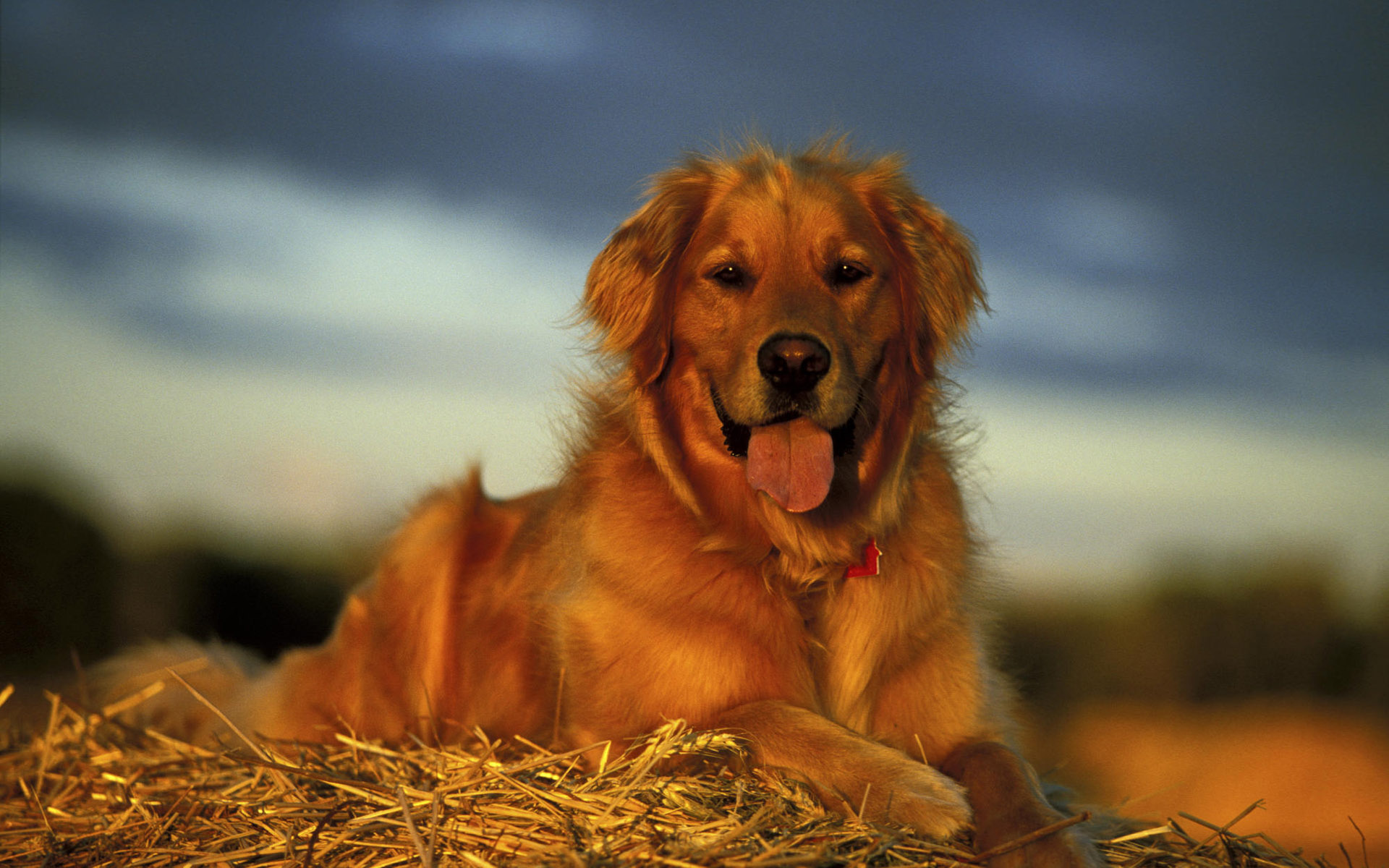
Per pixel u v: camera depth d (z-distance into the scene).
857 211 4.09
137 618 13.73
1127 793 10.93
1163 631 16.84
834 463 3.91
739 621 3.78
